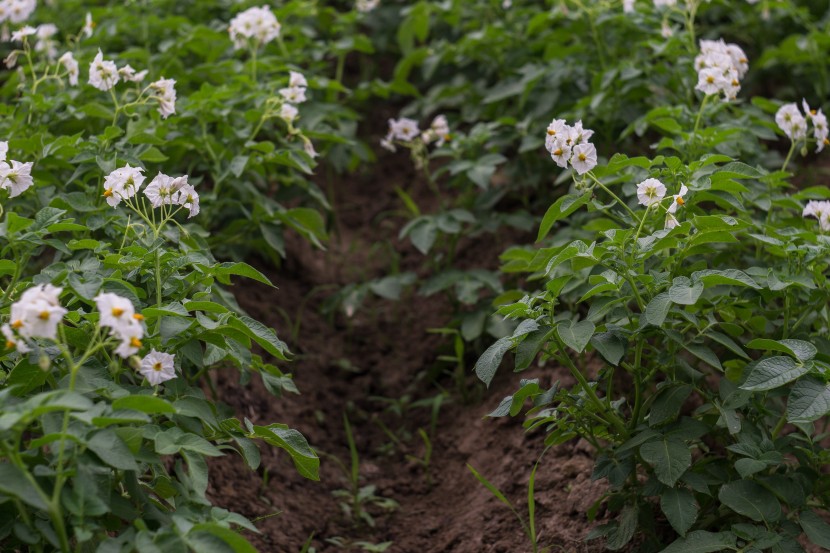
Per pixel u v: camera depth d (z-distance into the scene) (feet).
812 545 9.40
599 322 11.40
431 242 13.88
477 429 12.60
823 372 7.88
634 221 9.69
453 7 17.52
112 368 7.11
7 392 6.64
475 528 10.84
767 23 18.11
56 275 8.30
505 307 8.57
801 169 16.28
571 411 9.16
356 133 19.25
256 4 17.04
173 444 7.42
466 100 17.02
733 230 9.04
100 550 6.56
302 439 8.65
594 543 9.69
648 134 15.53
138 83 11.57
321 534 11.16
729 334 10.03
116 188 8.96
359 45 16.61
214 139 12.84
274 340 8.50
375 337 15.14
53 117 11.98
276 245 12.66
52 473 6.57
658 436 8.56
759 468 8.02
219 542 6.72
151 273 8.68
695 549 8.09
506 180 16.10
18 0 13.55
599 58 15.34
